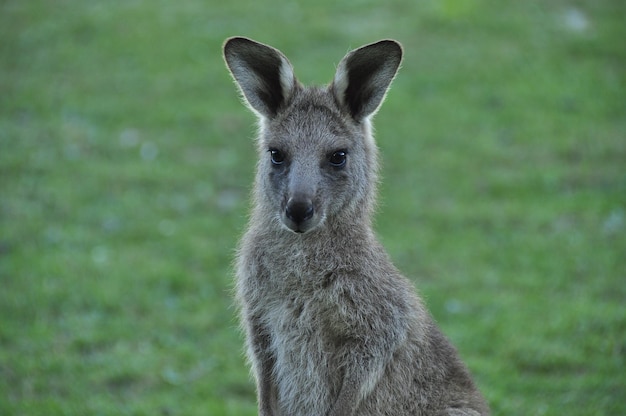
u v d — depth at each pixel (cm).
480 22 4597
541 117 3725
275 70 1412
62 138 3516
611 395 1975
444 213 2947
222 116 3741
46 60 4266
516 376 2050
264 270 1376
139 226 2870
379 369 1348
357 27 4541
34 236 2773
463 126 3653
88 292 2439
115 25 4616
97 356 2173
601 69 4181
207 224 2886
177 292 2488
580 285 2486
